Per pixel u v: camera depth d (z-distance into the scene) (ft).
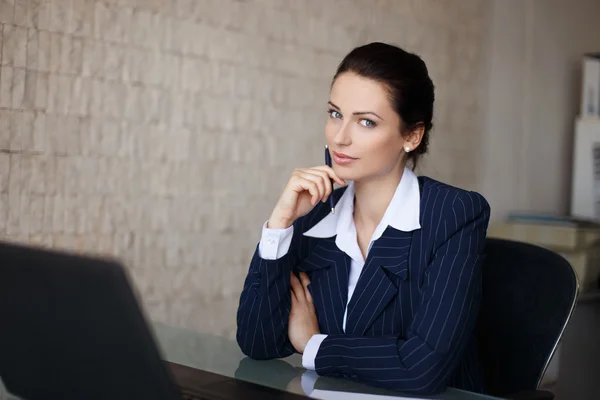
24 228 6.81
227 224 8.45
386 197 4.97
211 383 3.76
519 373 5.29
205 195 8.21
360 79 4.59
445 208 4.74
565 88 12.69
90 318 2.45
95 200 7.30
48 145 6.93
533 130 12.15
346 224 5.08
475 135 11.18
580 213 11.32
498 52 11.51
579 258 10.20
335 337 4.29
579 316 9.87
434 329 4.23
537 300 5.31
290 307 4.82
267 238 4.76
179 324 8.07
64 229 7.09
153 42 7.64
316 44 9.15
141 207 7.67
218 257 8.40
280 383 3.93
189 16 7.91
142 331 2.36
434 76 10.54
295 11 8.91
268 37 8.65
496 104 11.51
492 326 5.50
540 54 12.19
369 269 4.83
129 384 2.54
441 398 3.98
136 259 7.66
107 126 7.34
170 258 7.95
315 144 9.29
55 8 6.90
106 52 7.29
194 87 8.01
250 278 4.81
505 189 11.75
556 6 12.40
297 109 9.04
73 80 7.07
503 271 5.55
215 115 8.23
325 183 4.81
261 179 8.74
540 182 12.34
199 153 8.12
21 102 6.72
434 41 10.53
